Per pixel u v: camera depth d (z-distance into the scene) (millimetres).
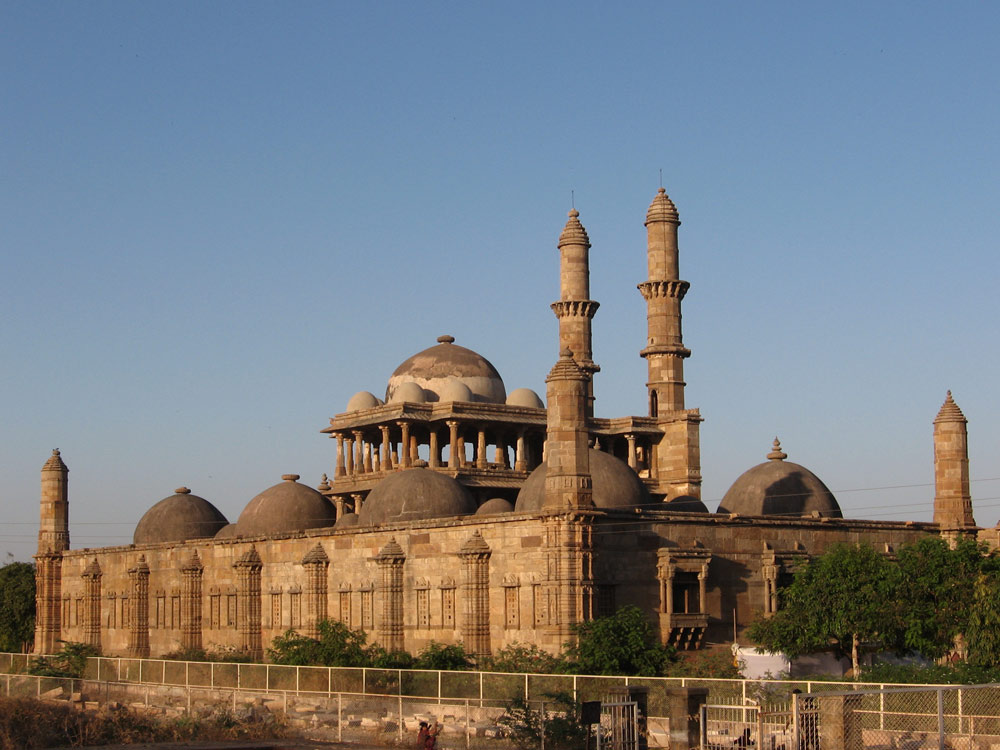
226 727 62125
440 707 66000
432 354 111625
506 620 79188
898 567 74625
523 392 110375
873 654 76875
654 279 105375
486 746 54750
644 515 78875
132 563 114375
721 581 81188
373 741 58031
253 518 105250
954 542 90438
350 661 81688
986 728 53062
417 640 85438
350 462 110750
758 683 60594
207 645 105000
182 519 116062
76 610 121125
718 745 48094
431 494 91625
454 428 103000
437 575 84438
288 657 84562
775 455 95625
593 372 103750
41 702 63062
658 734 53219
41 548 124000
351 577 91438
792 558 82938
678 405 104438
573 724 52250
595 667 70812
